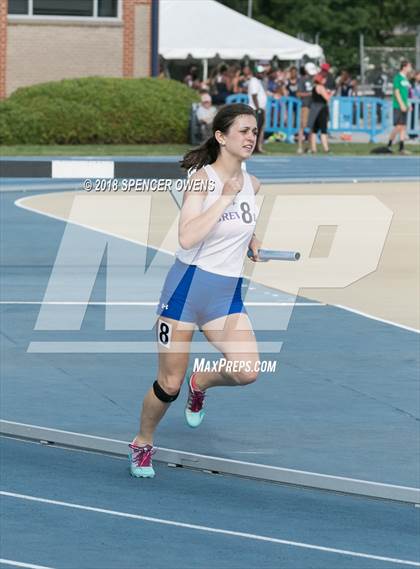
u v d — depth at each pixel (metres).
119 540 12.60
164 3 94.12
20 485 14.41
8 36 79.94
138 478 14.86
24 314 25.33
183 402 18.72
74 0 81.19
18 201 48.72
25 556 12.06
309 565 12.04
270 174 60.72
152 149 69.88
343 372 20.62
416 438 16.84
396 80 74.56
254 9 160.38
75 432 16.77
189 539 12.69
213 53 92.19
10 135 71.12
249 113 14.25
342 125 83.94
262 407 18.34
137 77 82.06
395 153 75.19
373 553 12.45
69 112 72.06
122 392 19.11
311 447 16.34
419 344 22.95
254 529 13.08
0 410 17.86
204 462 15.46
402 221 43.25
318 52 94.06
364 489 14.55
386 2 162.38
